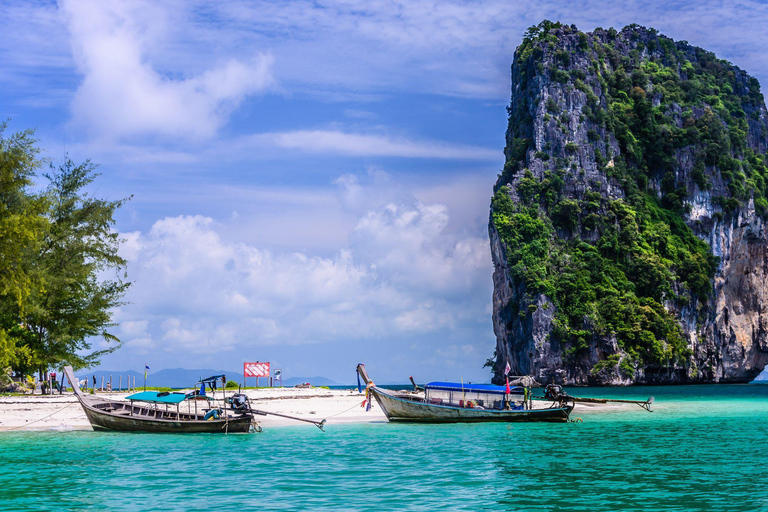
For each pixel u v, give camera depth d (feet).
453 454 113.50
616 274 599.98
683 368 588.09
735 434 144.66
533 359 557.33
